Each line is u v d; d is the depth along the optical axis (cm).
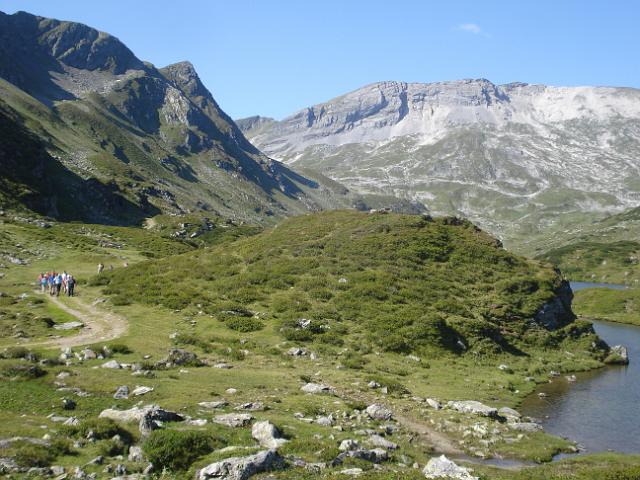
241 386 2980
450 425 2875
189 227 17788
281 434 2100
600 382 4500
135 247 11362
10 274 6725
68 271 7419
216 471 1587
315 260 6325
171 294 5566
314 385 3172
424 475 1803
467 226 7456
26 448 1667
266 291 5666
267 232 8150
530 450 2638
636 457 2573
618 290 11831
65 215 15888
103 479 1563
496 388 3947
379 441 2270
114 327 4375
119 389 2467
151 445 1772
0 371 2542
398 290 5491
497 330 5100
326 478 1661
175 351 3472
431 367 4269
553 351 5338
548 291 5862
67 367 2872
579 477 2027
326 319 4931
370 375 3747
